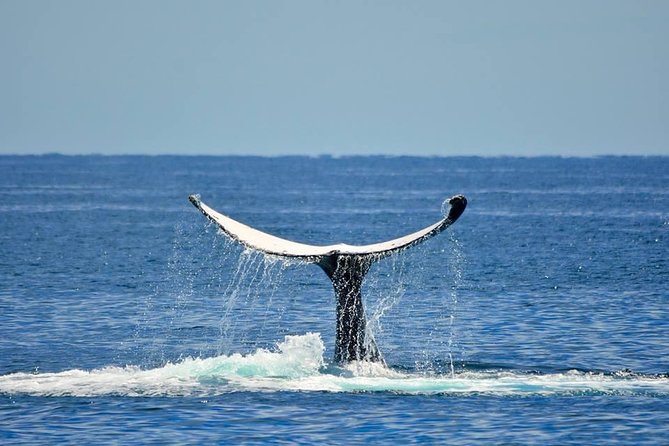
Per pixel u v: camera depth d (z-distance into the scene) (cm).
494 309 14500
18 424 7969
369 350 9038
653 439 7656
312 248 8481
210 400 8481
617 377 9350
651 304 14825
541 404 8444
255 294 16250
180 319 13750
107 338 12244
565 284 17375
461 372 9550
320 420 8031
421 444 7581
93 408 8312
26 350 11356
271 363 9188
